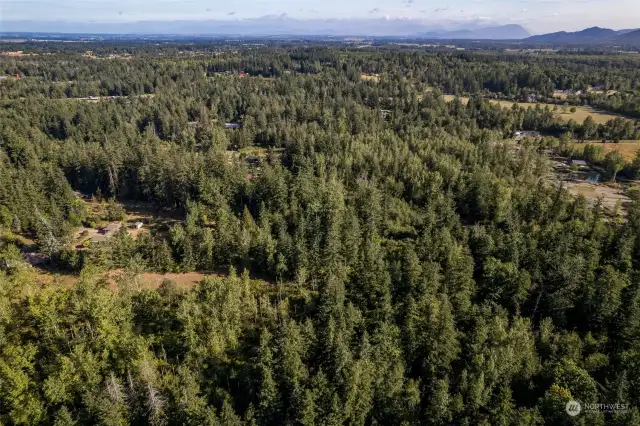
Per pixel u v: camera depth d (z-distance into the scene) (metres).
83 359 49.00
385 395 49.09
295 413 46.47
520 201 90.69
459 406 46.03
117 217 98.06
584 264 65.12
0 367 47.44
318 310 60.88
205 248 77.12
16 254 76.44
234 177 99.69
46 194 99.44
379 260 66.88
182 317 56.03
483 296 66.56
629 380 47.22
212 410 45.06
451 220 83.31
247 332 59.31
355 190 99.44
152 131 156.00
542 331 56.66
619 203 99.62
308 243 75.88
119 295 62.00
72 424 44.56
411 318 56.78
